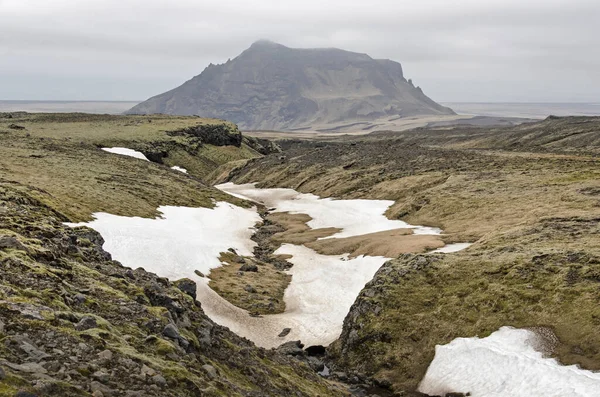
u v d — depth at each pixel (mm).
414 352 36812
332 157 168000
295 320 49469
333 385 29953
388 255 58781
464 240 57000
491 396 28906
